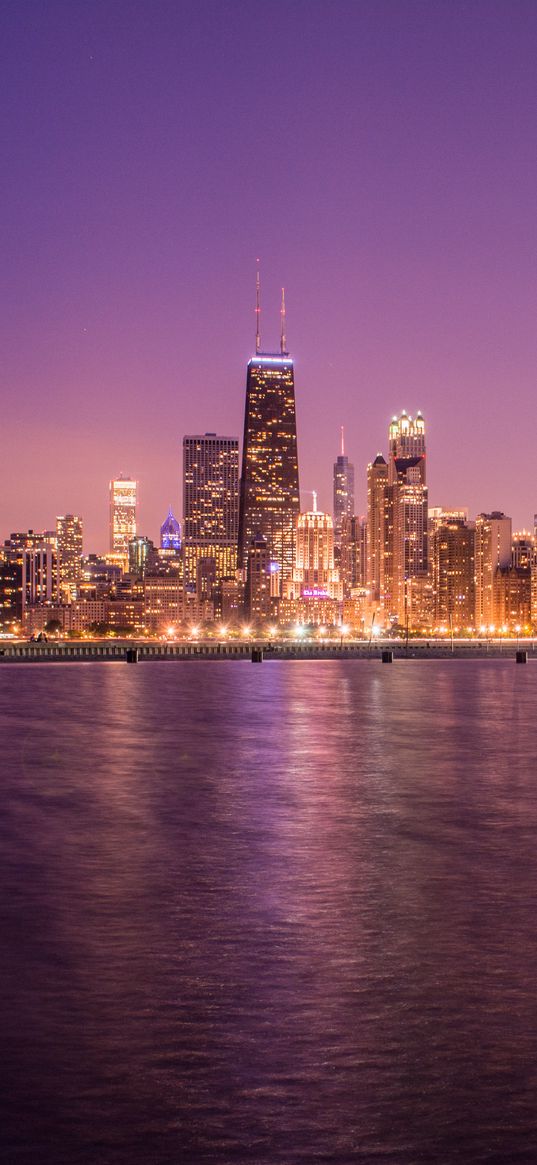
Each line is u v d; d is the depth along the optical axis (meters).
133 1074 18.48
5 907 30.61
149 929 28.08
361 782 60.31
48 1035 20.22
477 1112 17.19
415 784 59.50
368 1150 16.02
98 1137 16.34
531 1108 17.34
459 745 83.69
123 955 25.58
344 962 25.00
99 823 45.84
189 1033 20.34
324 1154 15.90
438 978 23.77
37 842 41.19
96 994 22.59
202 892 32.53
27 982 23.39
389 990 22.89
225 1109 17.25
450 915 29.61
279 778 62.19
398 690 176.25
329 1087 18.03
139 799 53.44
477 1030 20.55
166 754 76.50
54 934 27.56
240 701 146.12
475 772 65.31
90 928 28.19
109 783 59.84
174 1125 16.73
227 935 27.47
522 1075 18.53
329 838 42.09
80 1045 19.75
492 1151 16.02
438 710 127.62
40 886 33.41
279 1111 17.19
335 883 33.84
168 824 45.59
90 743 85.19
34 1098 17.59
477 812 49.16
